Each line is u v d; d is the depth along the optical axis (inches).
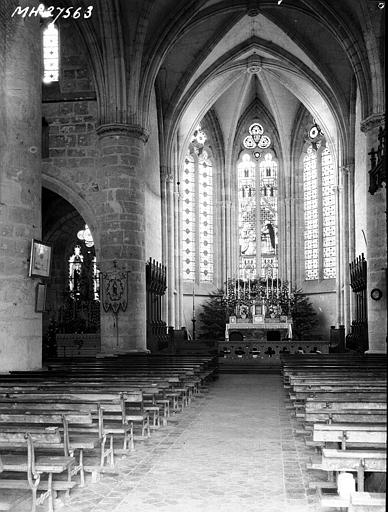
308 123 1790.1
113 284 1023.6
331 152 1620.3
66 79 1119.0
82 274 1510.8
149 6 1051.3
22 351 617.0
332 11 1089.4
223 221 1846.7
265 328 1536.7
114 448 433.4
